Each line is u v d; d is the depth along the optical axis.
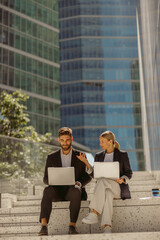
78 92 86.44
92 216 4.79
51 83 58.38
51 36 60.09
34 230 5.32
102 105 86.06
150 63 11.14
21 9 55.81
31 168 10.19
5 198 7.30
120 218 5.16
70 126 85.50
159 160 9.09
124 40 89.44
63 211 5.28
